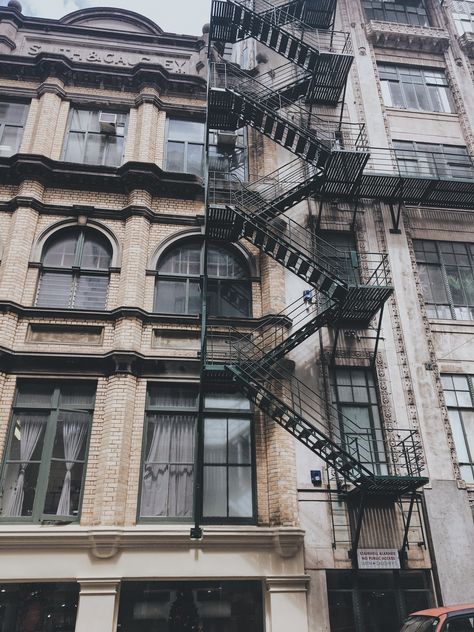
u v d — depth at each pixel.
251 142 15.00
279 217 13.70
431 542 10.48
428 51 18.44
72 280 12.29
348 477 9.76
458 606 7.40
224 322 12.02
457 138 16.66
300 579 9.58
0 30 15.66
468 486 11.27
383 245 14.05
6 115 14.30
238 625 9.52
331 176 13.45
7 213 12.74
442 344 13.00
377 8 19.28
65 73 14.65
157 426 11.02
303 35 15.32
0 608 9.10
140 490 10.32
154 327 11.73
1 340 10.86
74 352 11.16
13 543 9.21
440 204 14.71
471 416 12.32
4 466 10.16
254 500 10.56
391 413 11.84
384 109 16.70
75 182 13.25
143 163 13.12
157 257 12.67
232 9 14.39
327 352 12.35
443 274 14.15
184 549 9.63
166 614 9.43
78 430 10.72
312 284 11.73
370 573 10.29
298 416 9.92
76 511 10.02
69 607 9.26
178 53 16.22
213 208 11.56
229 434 11.18
